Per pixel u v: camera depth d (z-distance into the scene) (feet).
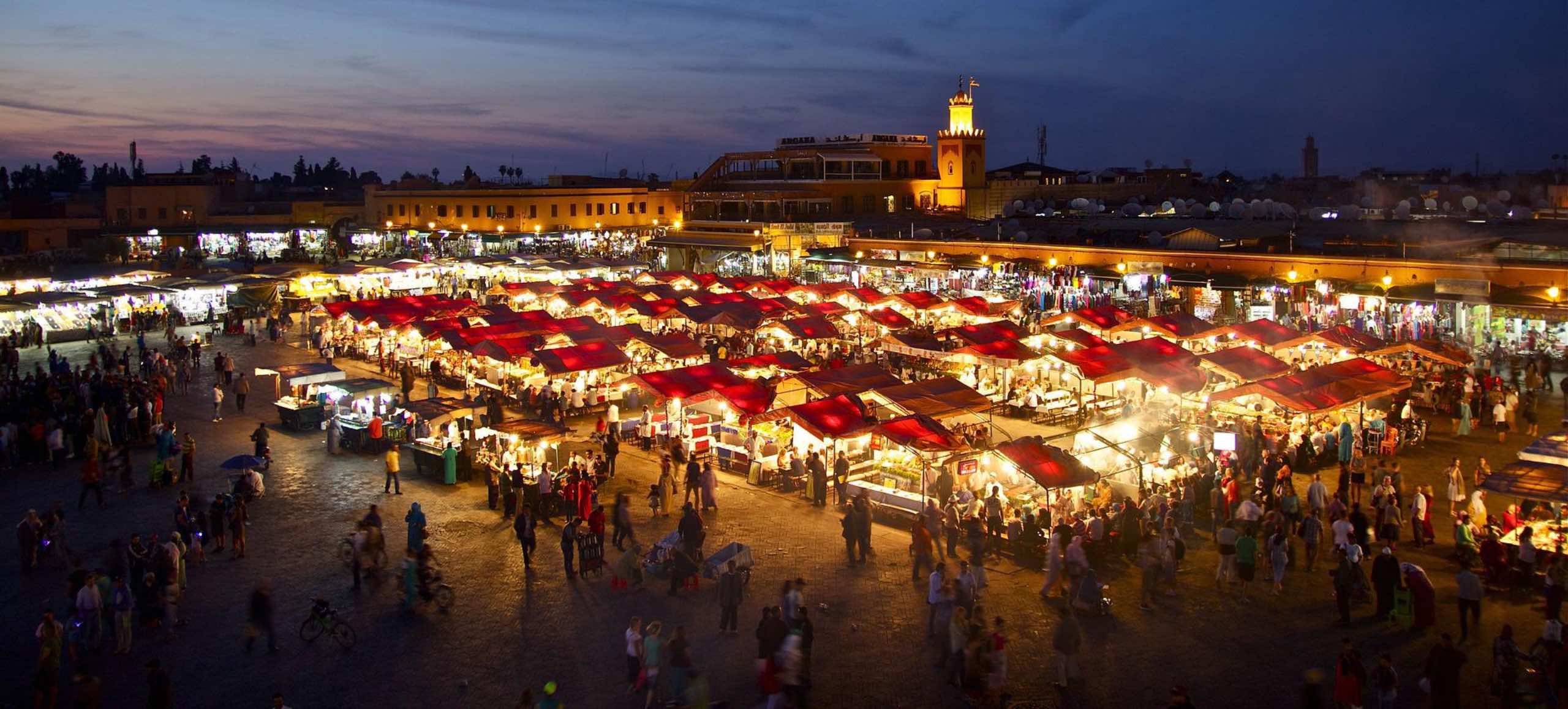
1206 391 109.60
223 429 115.65
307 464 101.65
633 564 70.18
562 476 88.43
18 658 61.00
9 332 171.63
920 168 322.14
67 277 204.33
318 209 386.93
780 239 250.57
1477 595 60.70
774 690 52.49
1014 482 85.87
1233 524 75.97
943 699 55.52
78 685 51.21
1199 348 143.84
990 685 54.08
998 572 72.79
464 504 89.25
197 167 623.36
